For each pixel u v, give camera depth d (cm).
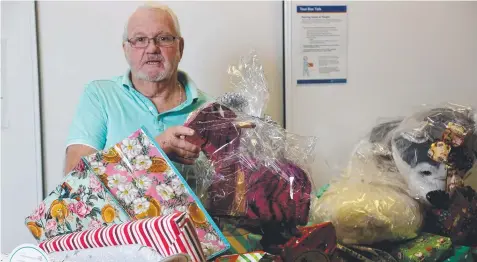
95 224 82
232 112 105
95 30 164
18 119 162
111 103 129
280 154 103
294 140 109
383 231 109
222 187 98
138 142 89
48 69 162
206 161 100
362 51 181
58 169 166
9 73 160
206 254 82
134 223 72
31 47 160
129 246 69
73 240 76
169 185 86
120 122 127
